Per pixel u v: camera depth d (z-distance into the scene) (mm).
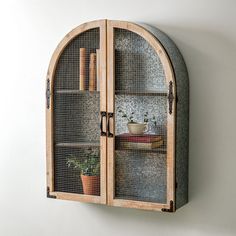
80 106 3074
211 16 2914
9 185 3562
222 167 2934
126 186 2963
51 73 3092
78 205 3354
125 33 2912
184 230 3047
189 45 2975
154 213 3123
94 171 3031
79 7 3277
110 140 2951
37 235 3496
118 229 3238
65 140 3115
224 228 2945
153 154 2891
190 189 3018
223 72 2902
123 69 2932
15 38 3482
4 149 3562
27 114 3475
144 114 2900
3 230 3600
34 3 3414
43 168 3447
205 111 2957
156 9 3053
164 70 2787
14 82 3502
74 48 3049
